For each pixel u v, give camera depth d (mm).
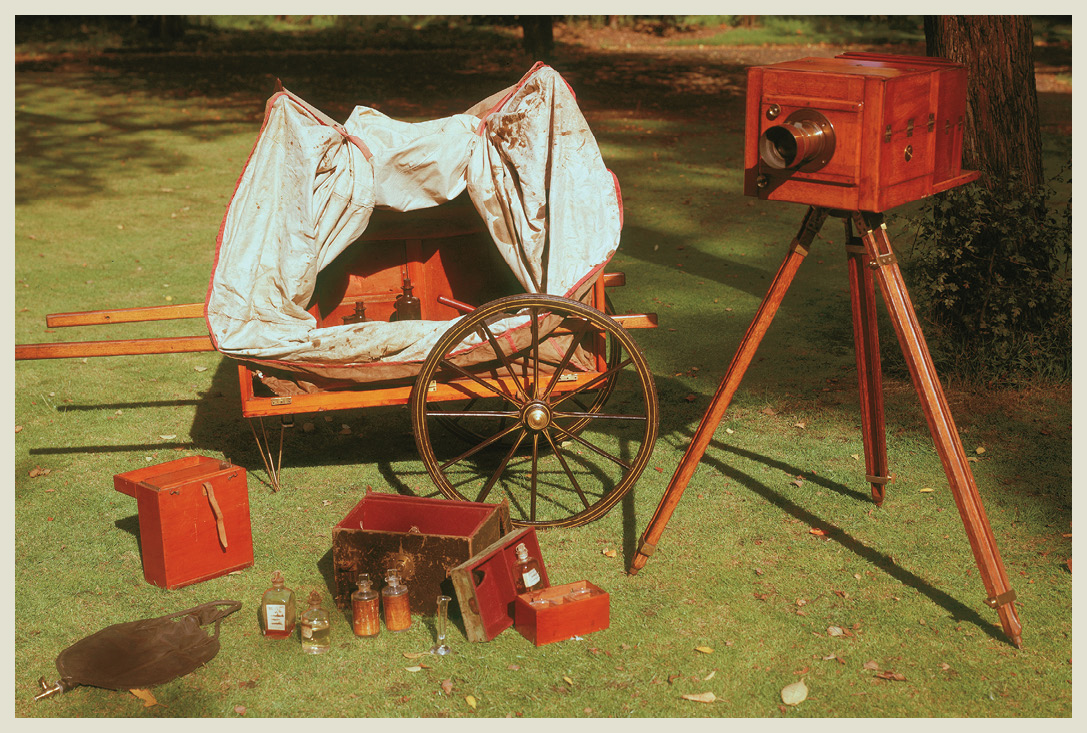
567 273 4016
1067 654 3305
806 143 3123
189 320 7020
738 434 5055
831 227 9125
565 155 4055
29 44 23281
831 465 4688
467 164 4203
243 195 3986
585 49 23328
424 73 19500
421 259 4828
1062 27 25141
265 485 4578
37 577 3842
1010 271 5492
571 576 3807
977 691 3139
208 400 5598
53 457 4887
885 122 3078
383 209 4395
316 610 3363
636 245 8695
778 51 22797
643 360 3896
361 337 3979
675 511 4285
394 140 4176
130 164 12070
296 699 3148
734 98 16859
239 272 3969
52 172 11633
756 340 3516
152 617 3584
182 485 3682
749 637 3418
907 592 3668
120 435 5141
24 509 4367
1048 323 5520
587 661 3303
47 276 7879
